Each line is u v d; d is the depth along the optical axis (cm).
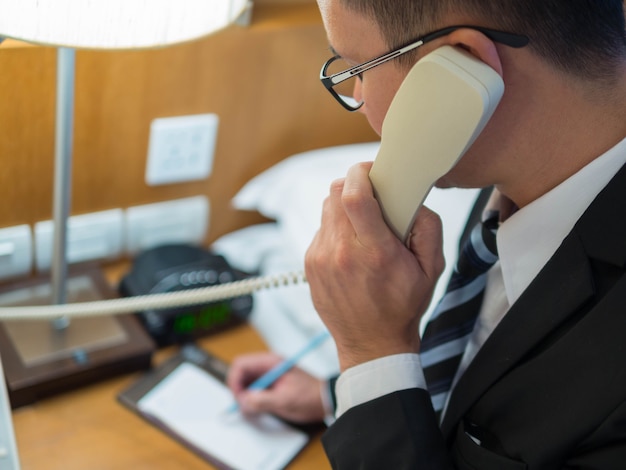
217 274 125
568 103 71
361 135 152
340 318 81
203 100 126
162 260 125
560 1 66
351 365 81
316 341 120
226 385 116
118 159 123
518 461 73
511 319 75
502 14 67
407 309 79
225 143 134
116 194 127
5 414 98
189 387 114
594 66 69
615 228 71
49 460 101
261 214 147
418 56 70
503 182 78
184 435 107
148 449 105
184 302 106
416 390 78
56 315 107
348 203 76
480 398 77
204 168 133
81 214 125
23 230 118
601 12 68
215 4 80
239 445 107
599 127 73
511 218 79
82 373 109
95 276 123
